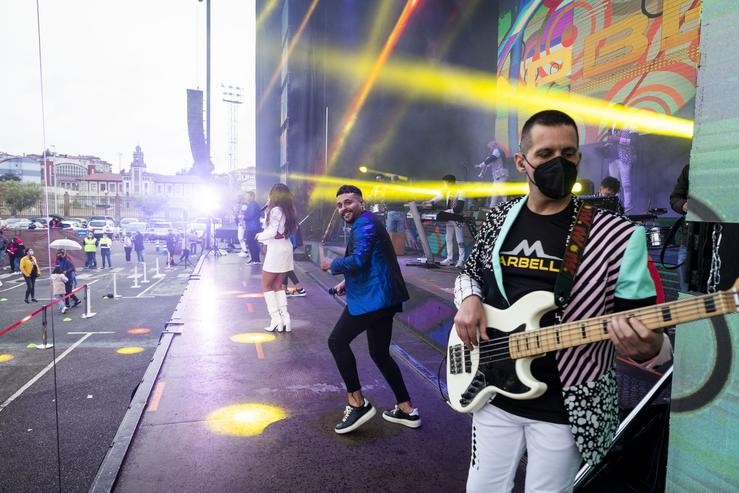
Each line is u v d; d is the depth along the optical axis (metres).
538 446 1.47
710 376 1.53
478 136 15.50
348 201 3.22
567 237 1.46
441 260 8.58
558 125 1.40
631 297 1.33
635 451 2.28
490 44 15.05
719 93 1.53
